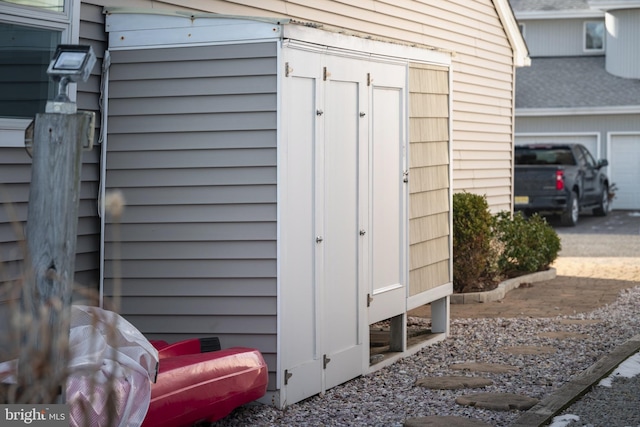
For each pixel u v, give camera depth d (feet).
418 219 26.63
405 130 25.46
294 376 20.30
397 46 24.85
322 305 21.29
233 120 19.89
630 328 30.48
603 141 87.51
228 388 17.70
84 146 12.59
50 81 20.42
